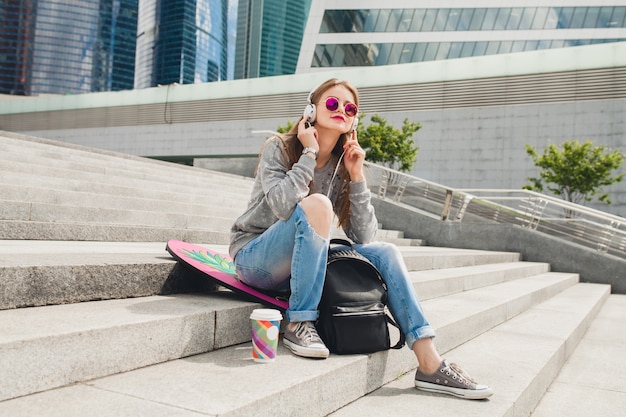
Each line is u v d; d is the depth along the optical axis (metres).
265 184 2.44
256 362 2.09
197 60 109.75
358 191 2.66
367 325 2.32
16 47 102.81
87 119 37.59
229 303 2.51
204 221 6.73
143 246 4.42
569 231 11.24
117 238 4.89
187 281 2.85
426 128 27.44
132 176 8.66
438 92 27.34
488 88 26.20
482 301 4.79
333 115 2.54
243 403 1.55
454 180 26.62
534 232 11.29
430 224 12.23
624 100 23.12
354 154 2.65
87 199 5.61
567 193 22.00
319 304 2.39
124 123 36.28
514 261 10.75
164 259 2.85
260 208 2.53
